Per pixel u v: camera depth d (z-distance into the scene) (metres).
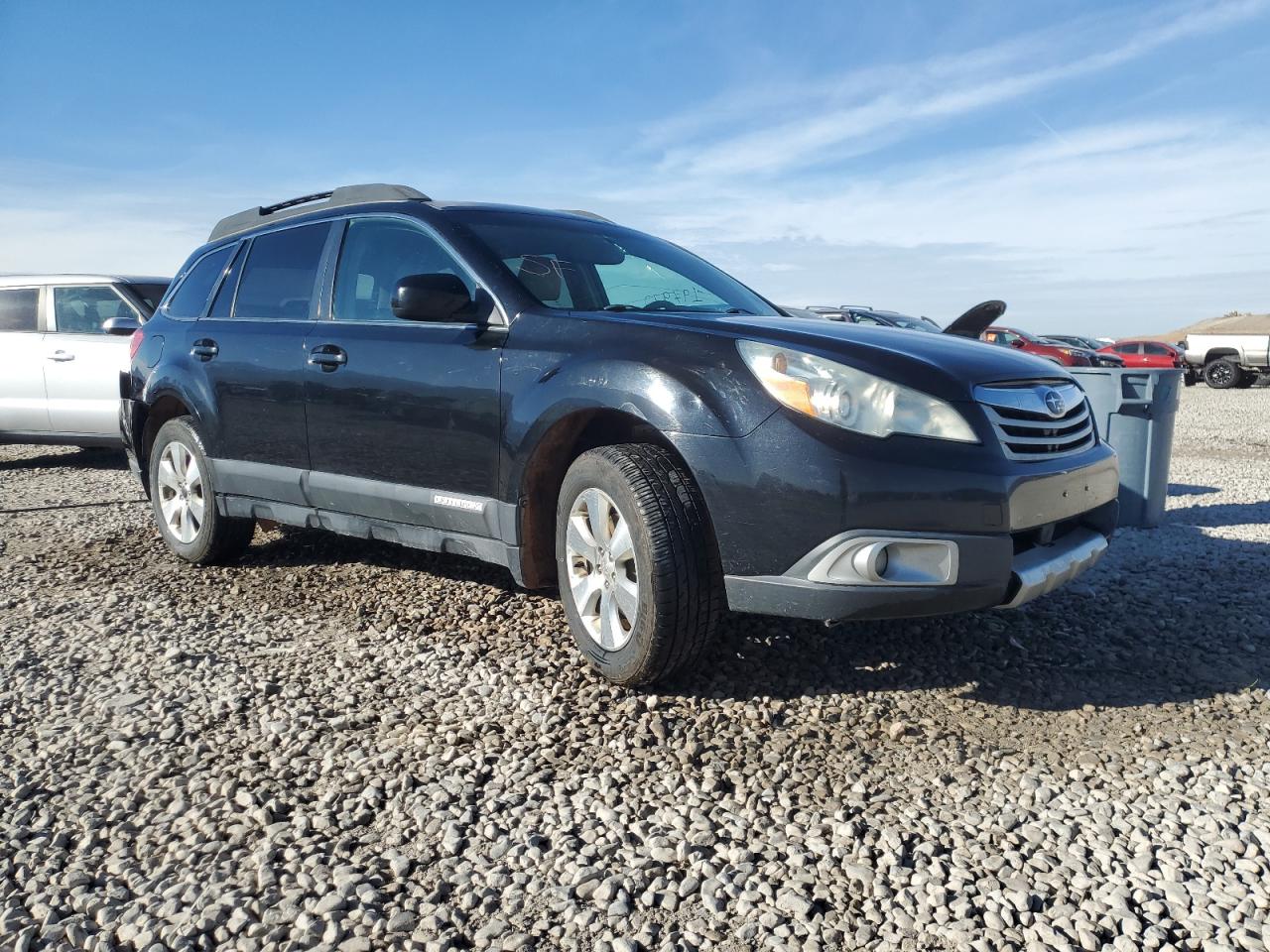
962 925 2.06
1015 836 2.43
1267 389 26.91
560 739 2.96
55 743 2.94
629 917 2.09
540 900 2.15
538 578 3.63
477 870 2.27
